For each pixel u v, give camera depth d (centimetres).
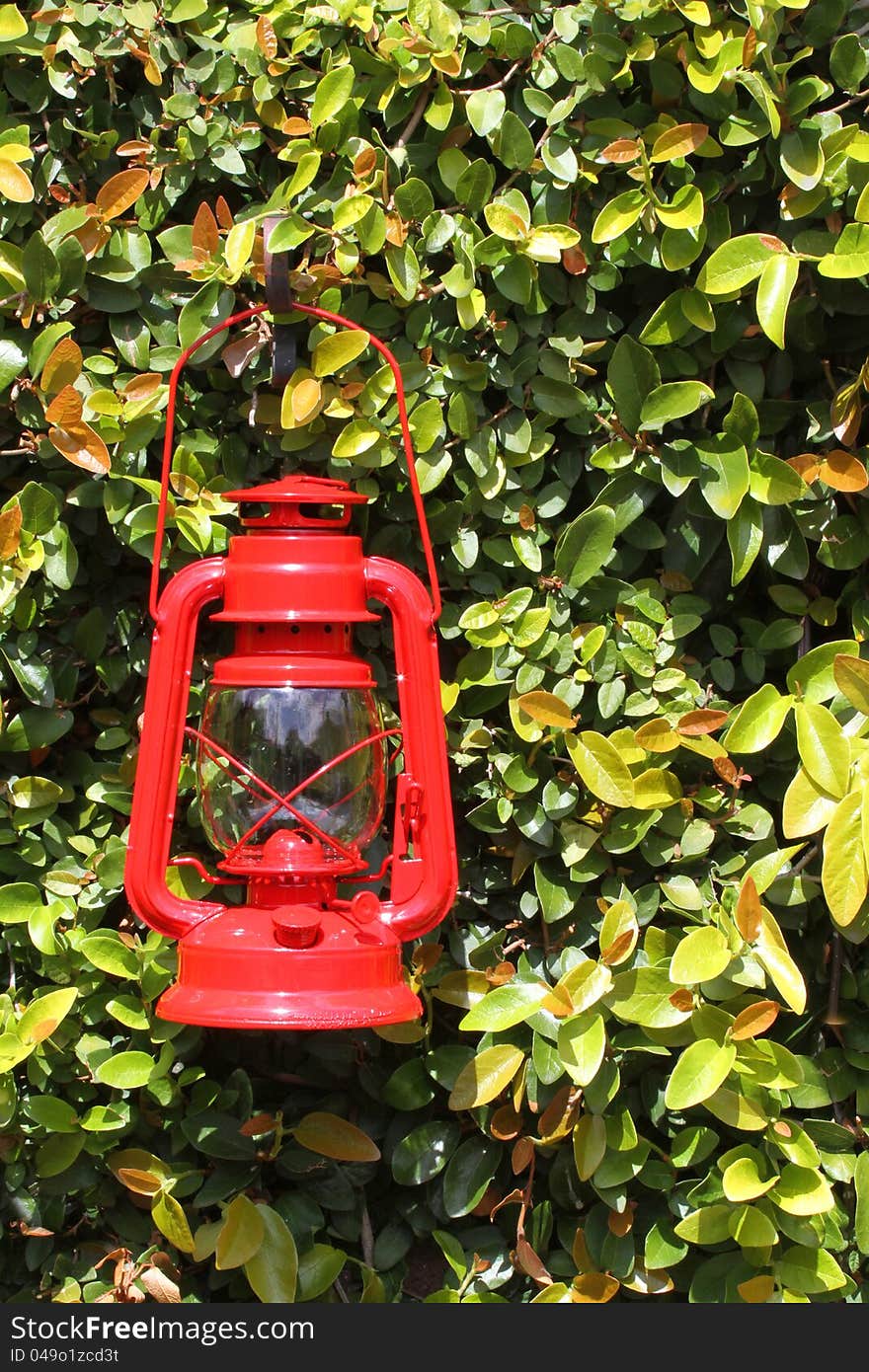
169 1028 135
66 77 133
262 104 135
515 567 141
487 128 133
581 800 140
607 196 138
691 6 130
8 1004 133
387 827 146
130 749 141
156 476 141
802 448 144
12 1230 138
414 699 124
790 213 134
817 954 144
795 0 128
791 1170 135
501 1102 141
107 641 141
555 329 140
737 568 135
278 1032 145
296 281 133
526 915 141
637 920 138
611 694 137
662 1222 139
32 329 136
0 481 139
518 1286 143
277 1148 137
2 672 136
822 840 142
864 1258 143
